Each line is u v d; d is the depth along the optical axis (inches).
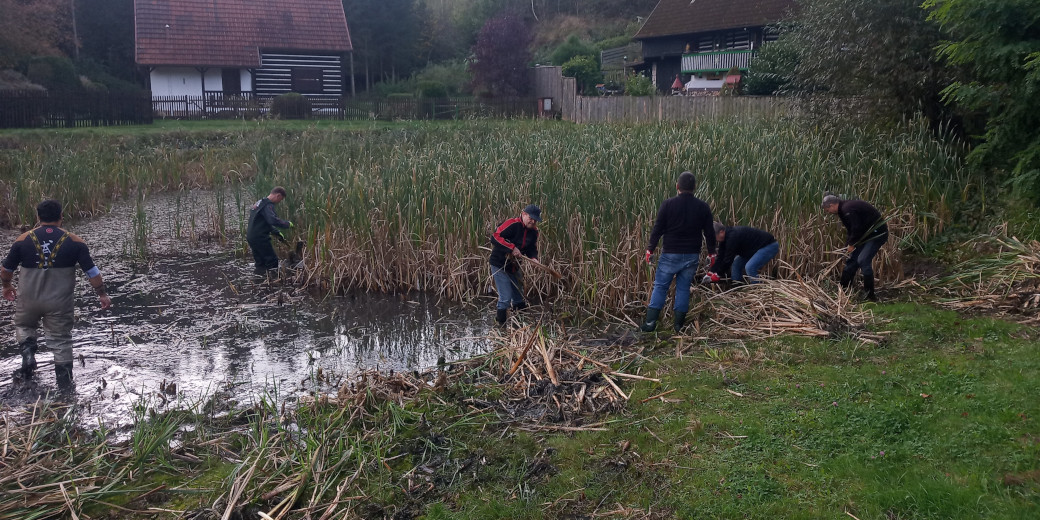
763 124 612.7
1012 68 357.7
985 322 275.7
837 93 525.0
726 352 262.1
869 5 473.4
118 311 354.3
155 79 1322.6
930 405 203.0
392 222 396.8
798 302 297.4
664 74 1603.1
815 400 213.9
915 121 474.6
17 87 1267.2
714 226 328.5
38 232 251.4
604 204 348.2
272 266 418.3
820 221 366.6
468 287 376.8
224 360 289.6
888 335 271.0
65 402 242.5
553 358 258.4
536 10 2381.9
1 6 1295.5
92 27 1731.1
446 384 240.1
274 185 493.7
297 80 1408.7
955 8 370.0
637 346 281.6
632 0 2210.9
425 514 169.0
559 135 621.6
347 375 269.7
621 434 201.5
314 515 168.1
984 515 147.9
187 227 544.4
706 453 186.4
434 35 2159.2
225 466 192.5
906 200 390.6
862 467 172.2
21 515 165.2
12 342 304.8
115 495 178.2
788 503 160.4
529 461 190.7
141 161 738.8
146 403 241.1
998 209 384.8
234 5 1403.8
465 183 402.0
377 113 1218.0
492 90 1489.9
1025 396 200.7
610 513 163.5
